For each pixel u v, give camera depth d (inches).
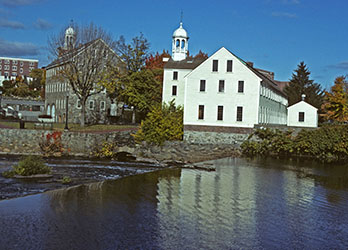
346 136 1792.6
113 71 2440.9
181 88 2591.0
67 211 805.9
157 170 1393.9
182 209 855.1
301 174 1368.1
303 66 3880.4
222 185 1130.7
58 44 2269.9
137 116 3058.6
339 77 2615.7
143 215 799.1
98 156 1721.2
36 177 1134.4
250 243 665.0
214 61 2080.5
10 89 4832.7
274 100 2630.4
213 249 633.6
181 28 2810.0
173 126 1975.9
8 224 712.4
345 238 707.4
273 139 1945.1
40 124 2194.9
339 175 1364.4
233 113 2057.1
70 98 2832.2
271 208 889.5
